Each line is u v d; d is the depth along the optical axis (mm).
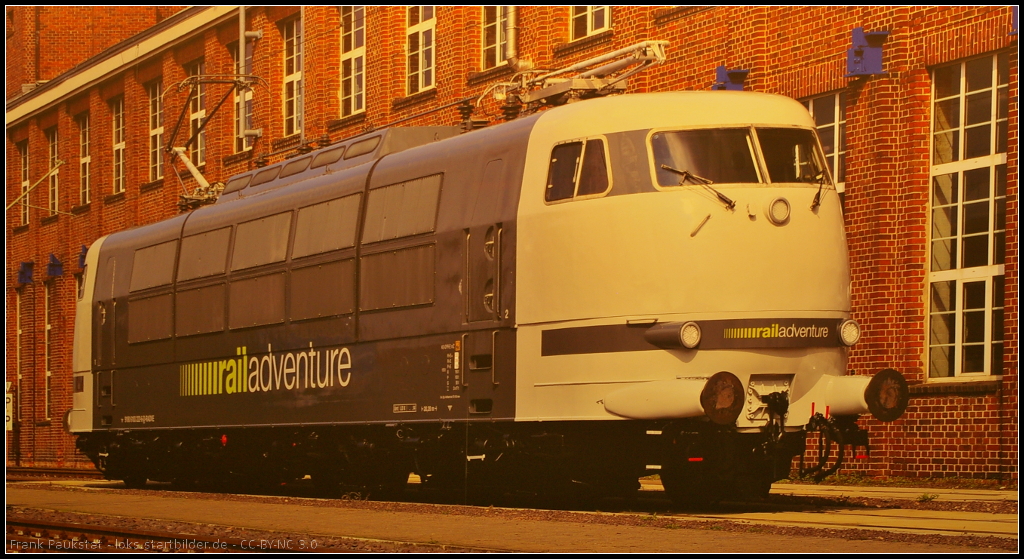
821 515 12750
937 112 17953
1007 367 16453
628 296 13156
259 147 33906
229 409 19391
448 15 27328
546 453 14109
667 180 13273
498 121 25594
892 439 17969
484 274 14656
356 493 17375
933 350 17844
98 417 23250
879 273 18219
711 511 13711
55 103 44531
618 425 13492
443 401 15102
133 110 40062
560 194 13875
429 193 15695
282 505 15797
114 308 22969
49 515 15250
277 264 18438
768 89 20047
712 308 12961
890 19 18266
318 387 17359
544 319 13836
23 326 46156
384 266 16219
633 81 22375
